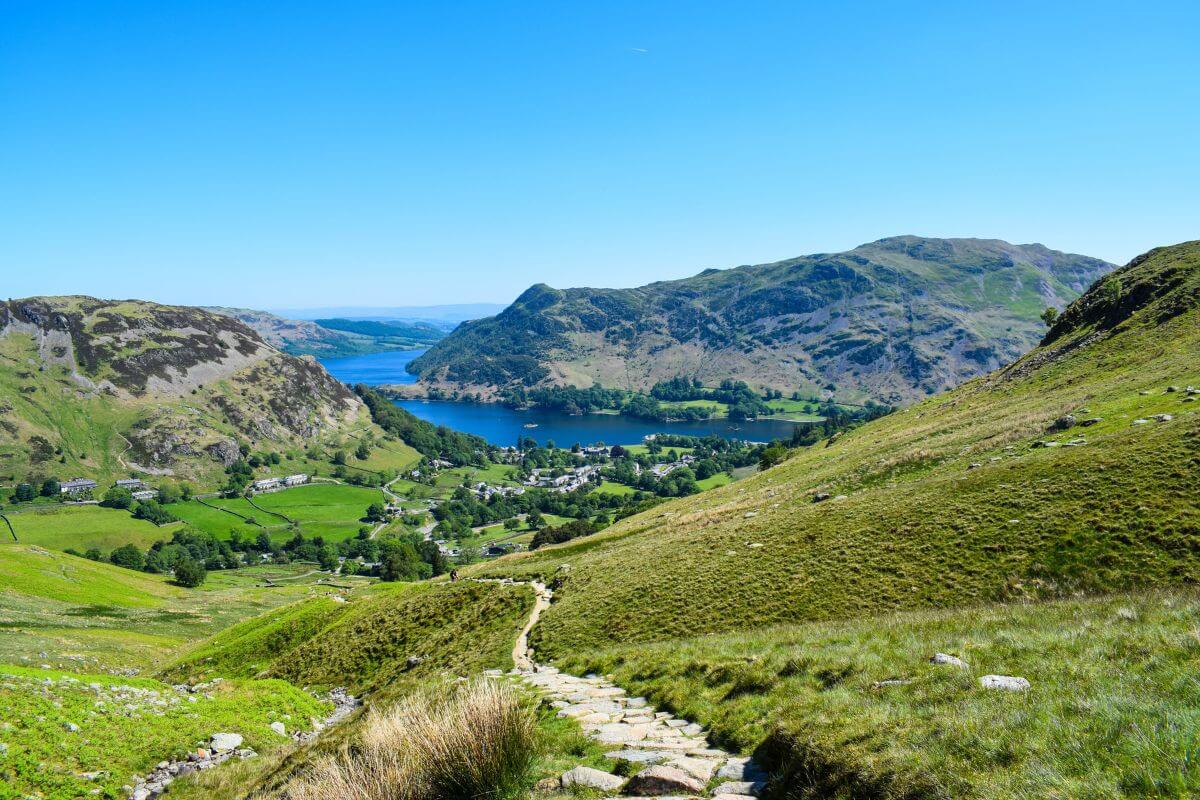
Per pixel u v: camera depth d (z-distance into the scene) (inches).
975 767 308.0
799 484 2598.4
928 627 680.4
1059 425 1839.3
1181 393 1704.0
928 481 1718.8
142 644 2356.1
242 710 1086.4
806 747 386.0
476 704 440.1
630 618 1374.3
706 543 1815.9
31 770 737.0
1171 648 416.2
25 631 2069.4
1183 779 251.9
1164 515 1039.6
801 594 1253.1
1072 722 324.5
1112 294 3654.0
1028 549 1121.4
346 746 621.3
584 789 393.1
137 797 772.0
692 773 404.2
